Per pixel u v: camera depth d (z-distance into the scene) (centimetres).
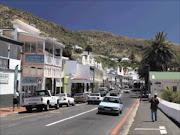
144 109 2645
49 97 2250
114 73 11888
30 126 1216
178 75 5041
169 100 3225
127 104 3566
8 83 2480
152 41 5844
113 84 11194
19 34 2948
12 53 2778
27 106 2097
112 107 1903
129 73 16275
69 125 1285
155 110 1565
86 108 2564
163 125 1371
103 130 1168
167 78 4866
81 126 1266
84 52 16388
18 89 2719
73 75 5044
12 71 2558
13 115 1803
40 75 2866
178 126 1359
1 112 1906
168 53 5819
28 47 3114
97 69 7588
